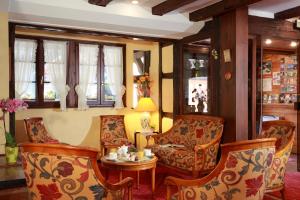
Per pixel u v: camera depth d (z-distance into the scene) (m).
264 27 4.79
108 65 5.95
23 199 2.28
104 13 4.21
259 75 4.79
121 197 2.23
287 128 3.42
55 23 4.41
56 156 1.91
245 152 2.09
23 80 5.16
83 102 5.64
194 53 5.48
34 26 4.51
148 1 4.25
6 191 2.23
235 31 4.29
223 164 2.12
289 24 5.05
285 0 4.28
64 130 5.54
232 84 4.36
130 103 6.18
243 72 4.35
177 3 3.98
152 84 6.36
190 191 2.30
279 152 3.18
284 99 6.39
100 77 5.88
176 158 4.26
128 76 6.16
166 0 4.20
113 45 5.98
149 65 6.46
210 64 4.83
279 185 3.25
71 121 5.60
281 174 3.25
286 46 5.84
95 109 5.82
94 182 1.96
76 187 1.94
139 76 6.36
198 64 5.44
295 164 5.28
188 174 4.09
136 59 6.50
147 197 3.64
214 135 4.43
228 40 4.42
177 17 4.75
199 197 2.25
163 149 4.55
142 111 5.93
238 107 4.32
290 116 6.20
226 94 4.48
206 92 5.23
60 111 5.50
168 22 4.70
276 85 6.55
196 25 4.91
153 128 6.14
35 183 1.99
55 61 5.43
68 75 5.57
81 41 5.66
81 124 5.69
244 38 4.35
